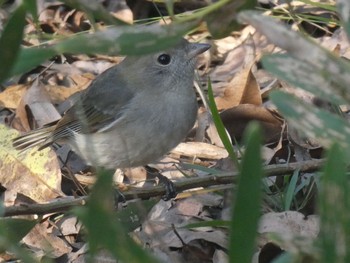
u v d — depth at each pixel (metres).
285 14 12.70
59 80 12.91
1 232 3.81
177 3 13.65
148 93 9.34
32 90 12.02
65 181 10.41
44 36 5.53
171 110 9.38
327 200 3.25
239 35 13.18
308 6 12.73
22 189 9.94
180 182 8.55
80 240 9.02
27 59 3.63
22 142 10.19
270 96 3.57
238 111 10.66
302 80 3.56
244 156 3.30
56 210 7.65
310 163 8.16
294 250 3.63
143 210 5.94
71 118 9.88
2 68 3.64
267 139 10.52
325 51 3.53
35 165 10.01
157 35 3.41
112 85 9.55
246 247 3.42
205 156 10.72
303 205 8.88
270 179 9.25
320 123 3.54
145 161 9.72
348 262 3.33
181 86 9.38
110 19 3.85
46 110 11.83
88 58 13.29
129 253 3.28
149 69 9.34
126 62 9.62
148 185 10.23
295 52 3.46
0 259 8.16
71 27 13.64
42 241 8.95
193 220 8.97
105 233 3.20
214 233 8.42
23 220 6.29
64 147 10.98
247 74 11.13
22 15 3.55
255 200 3.34
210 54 12.88
